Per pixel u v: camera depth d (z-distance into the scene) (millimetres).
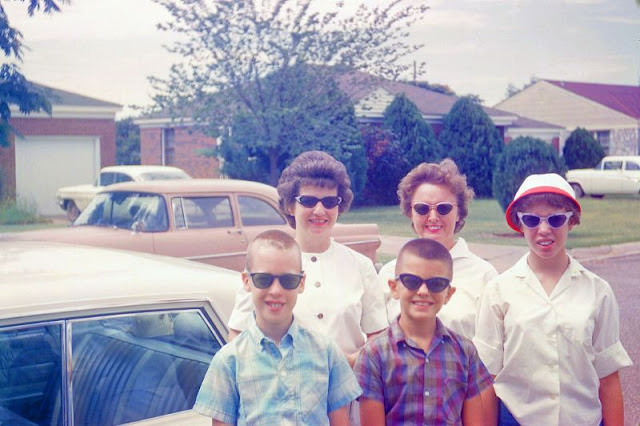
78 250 3492
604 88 48406
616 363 3131
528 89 47406
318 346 2662
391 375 2854
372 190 27703
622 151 43656
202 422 2822
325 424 2607
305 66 19922
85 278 2830
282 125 19656
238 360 2580
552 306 3123
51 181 25469
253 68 19609
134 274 2955
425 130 28750
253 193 8898
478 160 31000
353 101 21578
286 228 8953
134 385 2752
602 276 12453
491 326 3240
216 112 19625
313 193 3285
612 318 3146
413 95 35031
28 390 2541
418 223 3664
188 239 8242
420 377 2840
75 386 2617
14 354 2527
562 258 3186
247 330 2646
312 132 19922
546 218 3092
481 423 2924
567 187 3182
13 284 2688
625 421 5586
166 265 3250
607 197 31812
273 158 20703
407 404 2838
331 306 3215
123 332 2754
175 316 2904
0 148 24375
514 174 18969
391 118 28641
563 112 45719
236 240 8570
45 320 2586
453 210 3623
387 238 17719
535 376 3107
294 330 2635
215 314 3002
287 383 2559
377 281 3432
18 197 24391
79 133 25766
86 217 8773
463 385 2891
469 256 3670
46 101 10945
